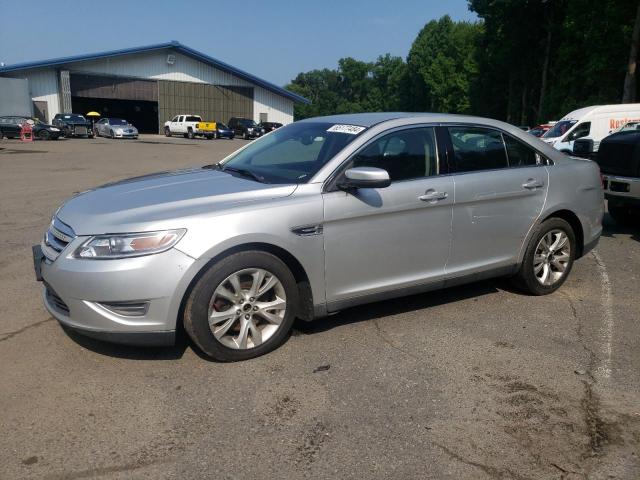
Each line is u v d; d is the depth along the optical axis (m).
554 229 5.04
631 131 8.18
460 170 4.47
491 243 4.67
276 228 3.62
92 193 4.07
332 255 3.88
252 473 2.63
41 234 7.38
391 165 4.16
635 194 7.46
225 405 3.19
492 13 47.31
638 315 4.68
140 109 56.16
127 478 2.58
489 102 59.94
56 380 3.44
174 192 3.85
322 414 3.12
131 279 3.30
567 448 2.85
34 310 4.57
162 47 48.03
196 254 3.39
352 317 4.52
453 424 3.04
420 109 83.19
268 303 3.77
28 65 42.72
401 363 3.74
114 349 3.86
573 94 39.78
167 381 3.45
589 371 3.67
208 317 3.53
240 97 53.03
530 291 5.07
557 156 5.14
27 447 2.79
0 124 34.31
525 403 3.27
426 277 4.36
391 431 2.97
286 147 4.50
